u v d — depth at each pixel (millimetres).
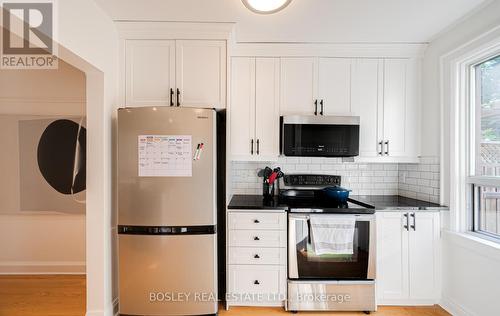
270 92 2441
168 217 1950
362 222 2135
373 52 2436
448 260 2139
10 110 2791
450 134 2148
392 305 2221
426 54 2410
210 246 1983
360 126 2449
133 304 1982
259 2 1775
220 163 2230
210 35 2141
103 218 1924
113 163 2072
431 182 2354
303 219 2125
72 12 1565
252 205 2203
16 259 2863
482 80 2029
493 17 1768
